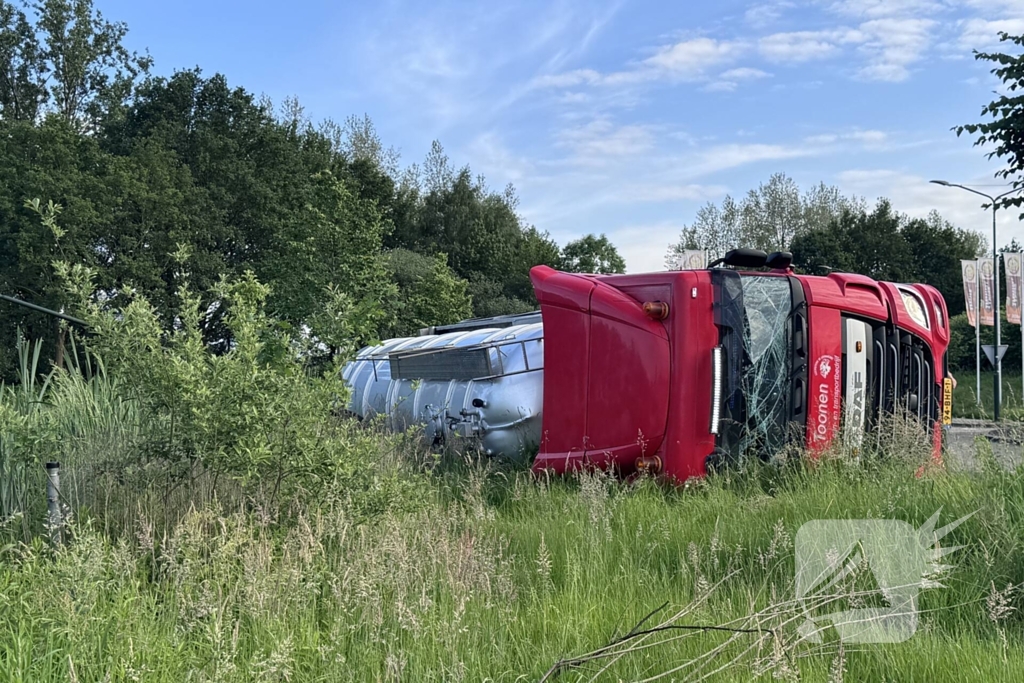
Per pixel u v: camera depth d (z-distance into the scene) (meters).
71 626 4.04
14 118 46.94
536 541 6.16
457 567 5.01
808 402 8.14
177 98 45.06
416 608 4.44
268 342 6.36
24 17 48.78
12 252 33.91
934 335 9.83
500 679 4.01
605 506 6.65
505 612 4.64
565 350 8.73
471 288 48.94
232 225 39.75
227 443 5.55
